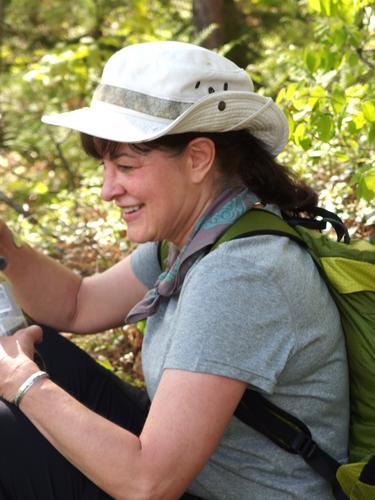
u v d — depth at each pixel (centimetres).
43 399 208
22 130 727
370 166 324
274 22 655
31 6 816
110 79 224
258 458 225
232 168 229
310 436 224
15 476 229
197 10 657
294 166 433
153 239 231
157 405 205
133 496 202
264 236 218
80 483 230
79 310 295
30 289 288
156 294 238
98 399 274
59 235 462
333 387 227
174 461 201
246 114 224
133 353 382
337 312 229
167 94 215
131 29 724
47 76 626
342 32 352
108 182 226
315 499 227
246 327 205
